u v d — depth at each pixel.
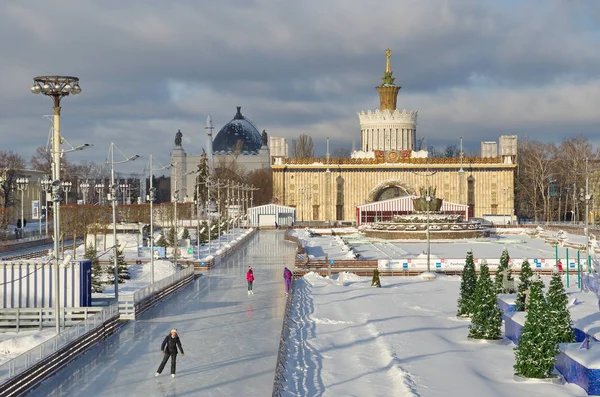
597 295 52.72
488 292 45.31
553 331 35.72
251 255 117.25
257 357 42.75
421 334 47.28
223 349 44.94
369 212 188.00
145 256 103.31
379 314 55.94
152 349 45.22
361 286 74.88
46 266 54.97
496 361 40.00
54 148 49.53
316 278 81.12
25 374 35.47
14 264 54.91
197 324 53.56
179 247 116.88
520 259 87.12
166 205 181.12
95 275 71.31
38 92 49.09
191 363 41.50
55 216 47.34
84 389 36.25
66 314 52.38
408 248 127.25
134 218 169.12
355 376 37.41
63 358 40.84
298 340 46.59
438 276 83.75
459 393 33.09
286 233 168.00
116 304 53.53
